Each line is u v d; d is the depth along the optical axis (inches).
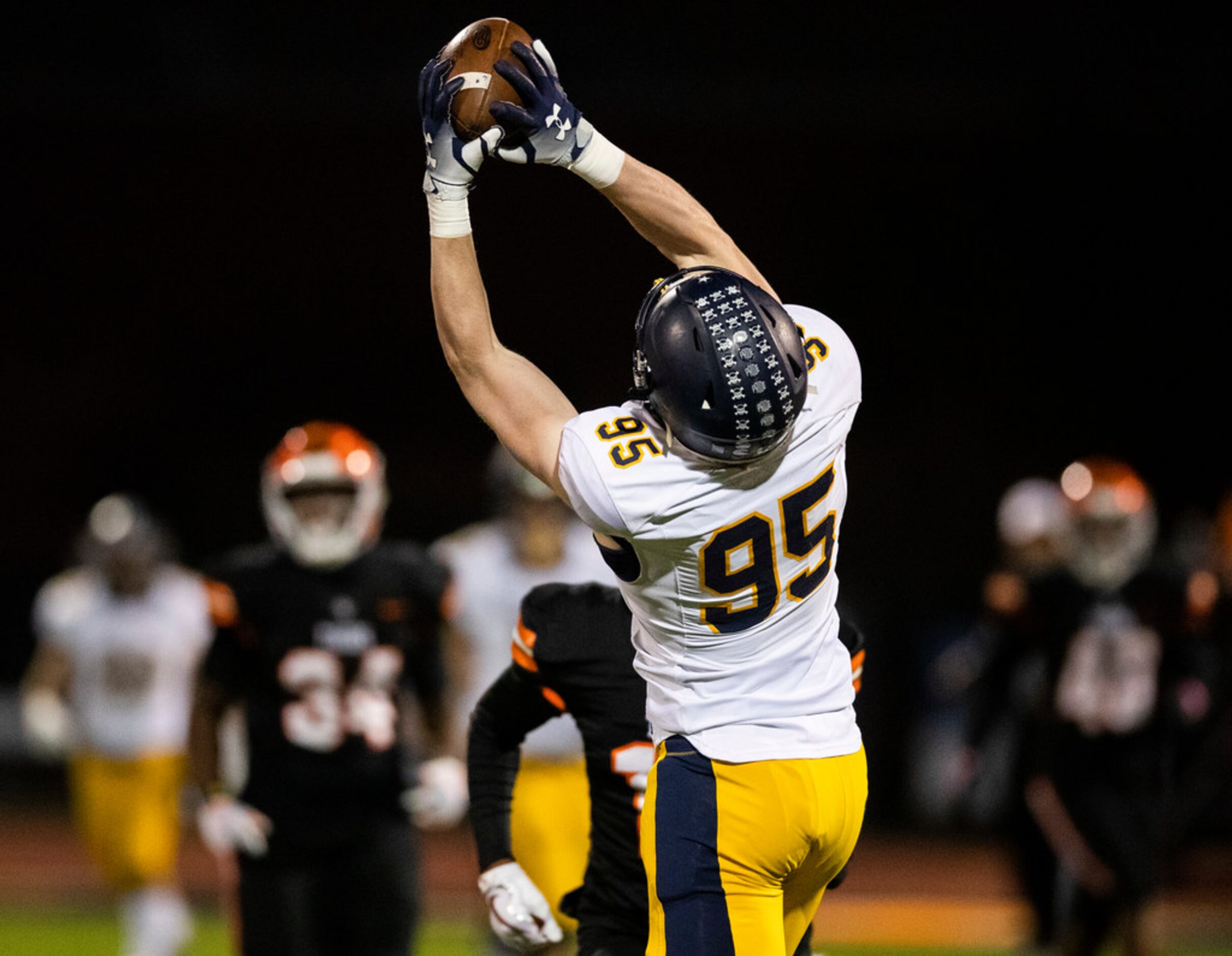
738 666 378.9
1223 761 962.1
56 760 1893.5
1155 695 836.0
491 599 806.5
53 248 2343.8
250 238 2345.0
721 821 375.9
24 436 2320.4
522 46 383.6
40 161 2337.6
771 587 373.1
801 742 378.3
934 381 2308.1
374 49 2192.4
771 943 378.9
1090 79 2119.8
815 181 2299.5
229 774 671.1
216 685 626.5
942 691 1530.5
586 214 2295.8
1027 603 863.7
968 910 1317.7
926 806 1763.0
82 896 1323.8
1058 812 847.7
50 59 2183.8
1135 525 844.6
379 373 2336.4
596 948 439.5
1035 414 2298.2
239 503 2301.9
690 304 357.1
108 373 2345.0
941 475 2253.9
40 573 1991.9
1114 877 831.7
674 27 2161.7
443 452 2306.8
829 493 379.9
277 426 2330.2
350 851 616.4
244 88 2208.4
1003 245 2300.7
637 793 440.5
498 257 2297.0
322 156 2336.4
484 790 467.8
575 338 2295.8
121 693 972.6
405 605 641.6
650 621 382.0
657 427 366.3
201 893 1349.7
